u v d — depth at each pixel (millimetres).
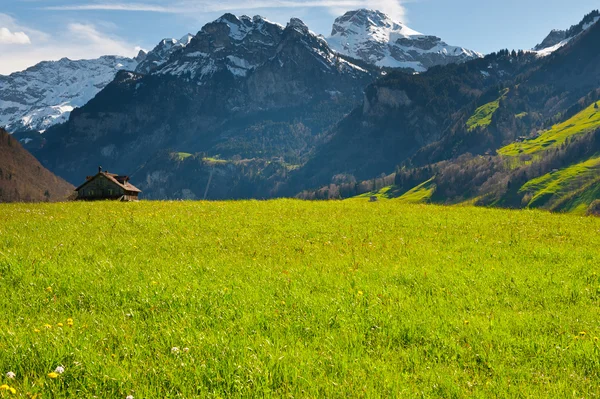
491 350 9492
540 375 8477
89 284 13219
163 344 9242
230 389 7703
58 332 9500
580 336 10211
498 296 13219
